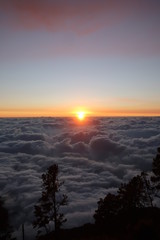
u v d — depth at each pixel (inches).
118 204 1686.8
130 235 1095.6
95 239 1290.6
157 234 979.3
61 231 1595.7
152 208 1536.7
